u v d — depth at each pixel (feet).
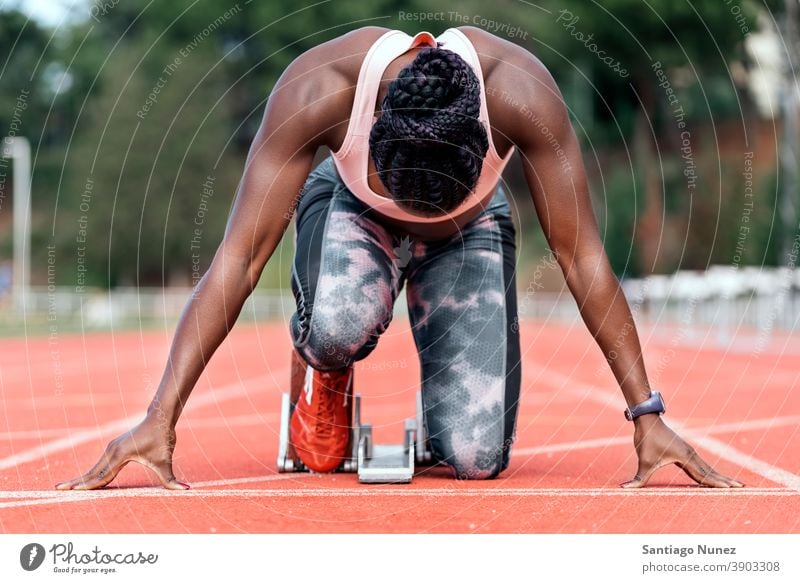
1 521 13.28
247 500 14.82
